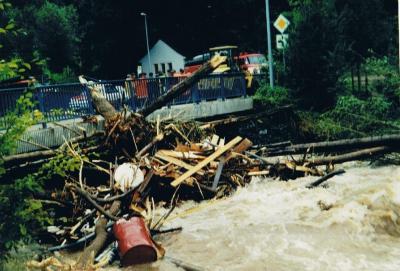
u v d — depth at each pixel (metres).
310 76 18.94
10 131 5.96
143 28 58.69
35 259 7.86
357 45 20.59
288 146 15.74
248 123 18.86
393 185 10.96
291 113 18.69
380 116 17.66
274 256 8.21
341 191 11.77
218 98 18.14
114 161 13.33
